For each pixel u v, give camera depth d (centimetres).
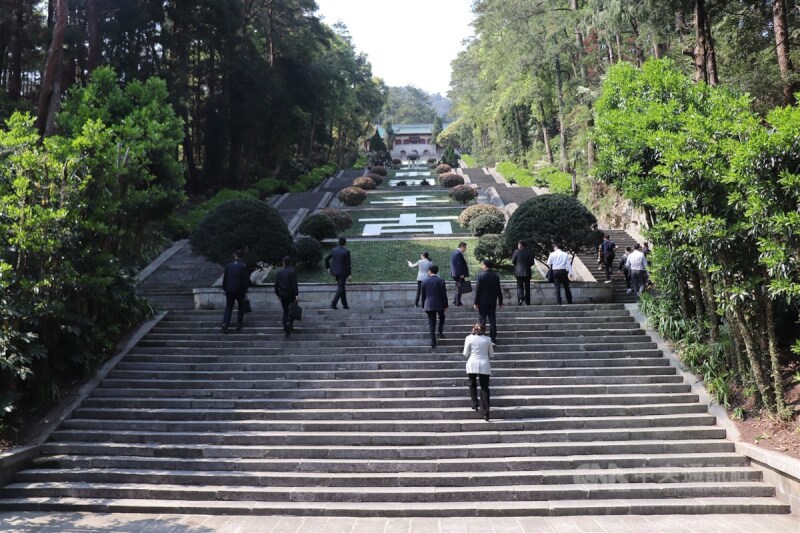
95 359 1021
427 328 1159
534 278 1741
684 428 825
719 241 789
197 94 3397
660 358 1007
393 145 9669
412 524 656
